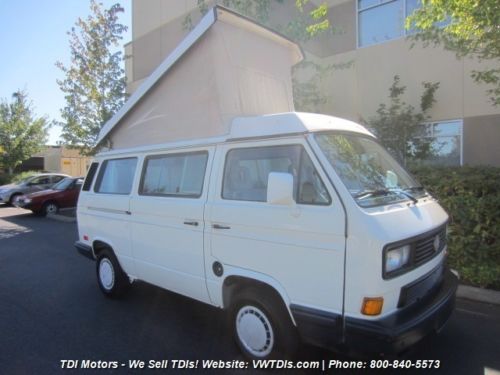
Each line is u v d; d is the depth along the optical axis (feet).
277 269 10.18
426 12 17.87
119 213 15.66
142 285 19.12
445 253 12.10
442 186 18.88
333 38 38.09
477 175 18.79
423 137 32.60
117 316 15.40
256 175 10.99
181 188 13.21
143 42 52.65
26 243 30.83
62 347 12.91
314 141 9.98
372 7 35.78
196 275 12.43
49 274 21.84
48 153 108.58
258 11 29.27
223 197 11.64
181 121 13.78
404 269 9.18
